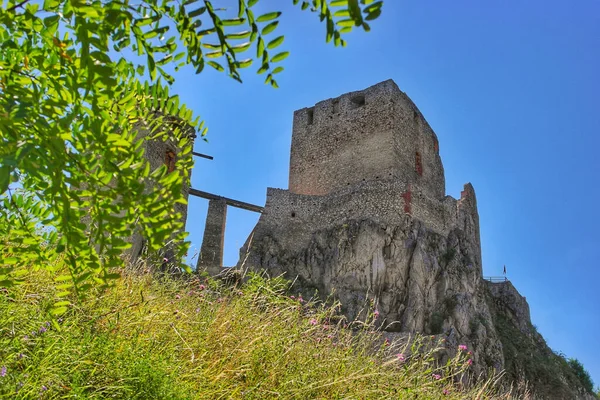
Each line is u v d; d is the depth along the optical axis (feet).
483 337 84.84
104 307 14.93
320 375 15.70
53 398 10.47
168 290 20.79
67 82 7.26
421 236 93.20
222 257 99.66
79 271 8.32
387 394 15.92
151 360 12.76
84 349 11.84
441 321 83.15
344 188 102.22
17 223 9.49
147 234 7.89
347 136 109.70
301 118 120.16
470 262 97.71
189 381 13.62
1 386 9.39
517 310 124.67
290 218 104.58
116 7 6.84
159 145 42.60
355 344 20.35
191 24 7.84
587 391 116.47
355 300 84.94
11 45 7.51
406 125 108.78
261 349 15.85
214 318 17.54
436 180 115.75
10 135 6.67
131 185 7.55
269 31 7.43
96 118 7.27
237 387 13.70
